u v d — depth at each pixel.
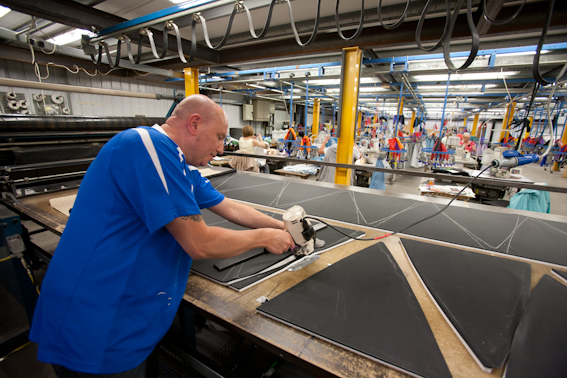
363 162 3.69
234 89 8.48
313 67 4.77
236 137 8.30
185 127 0.75
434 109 11.58
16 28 3.55
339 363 0.58
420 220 1.40
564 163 8.76
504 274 0.89
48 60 4.41
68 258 0.65
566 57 3.51
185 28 3.21
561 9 2.08
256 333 0.66
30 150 1.69
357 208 1.57
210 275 0.89
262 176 2.41
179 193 0.65
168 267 0.71
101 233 0.64
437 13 2.36
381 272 0.91
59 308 0.65
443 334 0.66
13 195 1.72
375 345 0.61
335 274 0.89
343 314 0.71
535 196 2.42
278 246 0.87
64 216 1.48
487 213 1.51
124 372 0.70
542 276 0.87
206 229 0.70
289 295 0.78
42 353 0.67
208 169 2.59
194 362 0.91
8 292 1.40
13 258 1.37
